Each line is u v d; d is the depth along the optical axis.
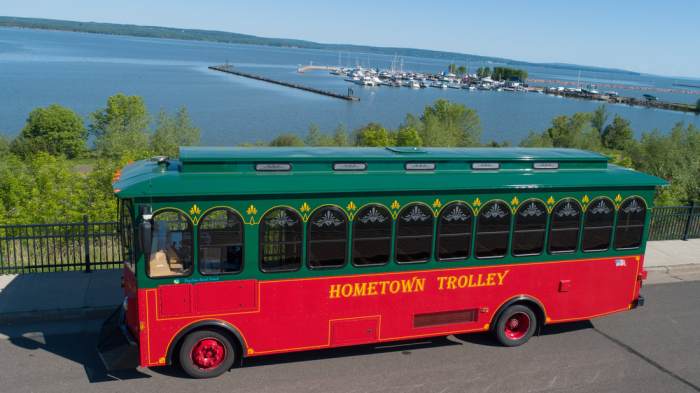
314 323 7.96
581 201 9.01
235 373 7.98
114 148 45.97
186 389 7.50
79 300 9.91
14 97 90.06
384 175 8.09
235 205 7.27
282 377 7.93
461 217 8.37
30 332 8.99
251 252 7.45
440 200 8.20
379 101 122.44
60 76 133.00
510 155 8.99
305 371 8.13
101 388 7.44
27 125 52.06
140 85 124.25
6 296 9.97
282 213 7.49
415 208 8.10
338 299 8.00
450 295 8.59
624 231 9.43
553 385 8.03
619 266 9.52
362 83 171.50
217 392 7.46
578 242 9.15
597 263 9.36
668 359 9.03
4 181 16.62
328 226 7.72
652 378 8.39
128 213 7.23
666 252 14.69
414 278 8.32
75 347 8.57
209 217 7.21
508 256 8.78
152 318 7.24
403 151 8.72
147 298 7.16
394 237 8.09
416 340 9.33
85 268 11.69
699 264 13.76
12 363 8.01
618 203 9.25
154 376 7.80
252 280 7.54
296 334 7.91
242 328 7.65
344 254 7.89
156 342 7.32
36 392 7.27
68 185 17.09
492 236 8.62
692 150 34.22
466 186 8.25
